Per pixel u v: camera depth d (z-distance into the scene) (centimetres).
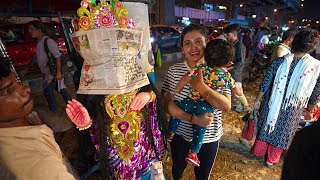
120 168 143
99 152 138
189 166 300
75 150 327
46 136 87
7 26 745
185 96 182
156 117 161
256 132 295
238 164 312
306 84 241
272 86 256
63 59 459
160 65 949
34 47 735
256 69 743
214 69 169
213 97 161
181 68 183
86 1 116
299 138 87
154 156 162
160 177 142
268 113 266
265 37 747
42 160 75
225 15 3459
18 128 79
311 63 236
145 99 141
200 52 174
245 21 4028
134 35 127
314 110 262
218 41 165
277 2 5188
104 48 117
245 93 637
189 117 171
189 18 2577
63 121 425
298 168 82
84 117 122
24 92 85
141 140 150
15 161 72
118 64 120
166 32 1173
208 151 187
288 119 259
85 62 125
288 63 241
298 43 233
